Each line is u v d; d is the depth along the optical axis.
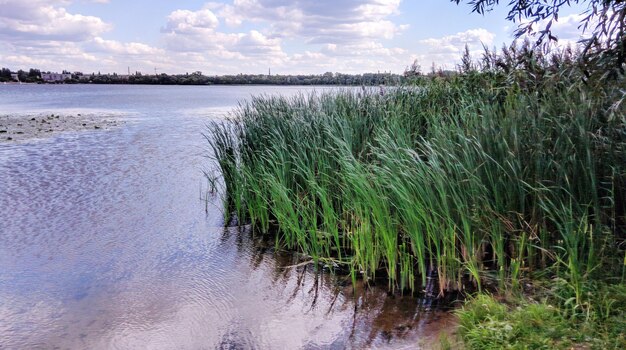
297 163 6.68
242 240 6.62
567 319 3.49
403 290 4.81
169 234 6.85
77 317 4.50
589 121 4.79
